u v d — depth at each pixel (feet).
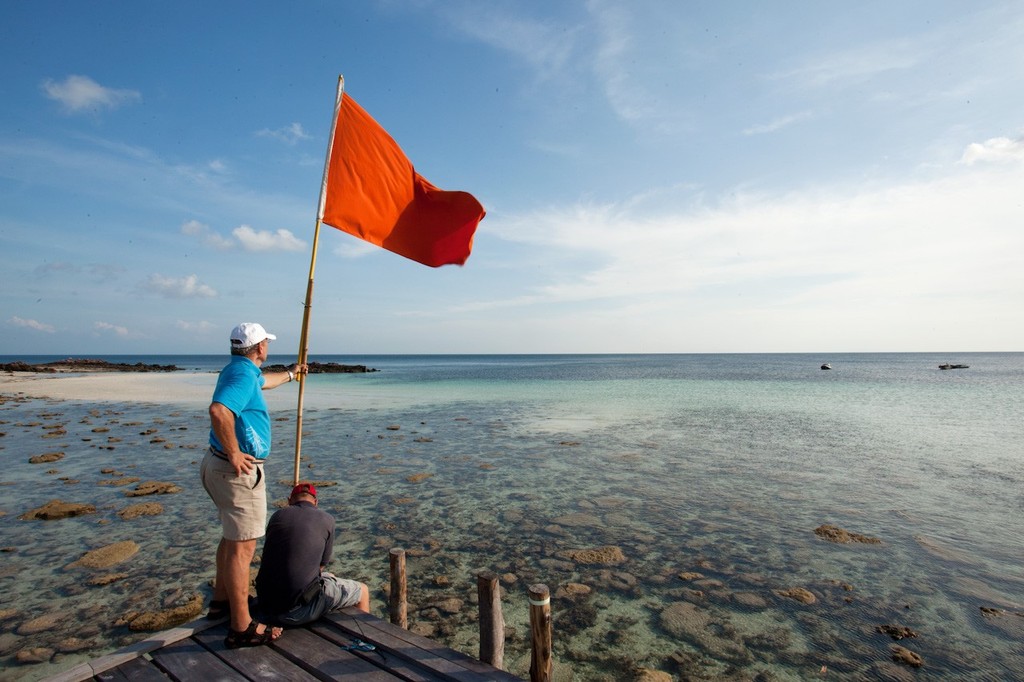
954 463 46.09
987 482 39.60
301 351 16.79
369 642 13.25
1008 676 16.10
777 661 17.07
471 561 25.32
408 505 34.12
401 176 20.65
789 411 84.23
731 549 26.63
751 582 22.88
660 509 33.17
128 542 26.84
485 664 12.21
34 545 26.66
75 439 55.93
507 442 56.39
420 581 23.18
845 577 23.32
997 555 25.68
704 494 36.55
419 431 64.08
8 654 17.08
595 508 33.42
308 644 13.21
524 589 22.39
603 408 89.10
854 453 50.47
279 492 36.86
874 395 112.88
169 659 12.53
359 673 12.00
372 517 31.73
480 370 278.26
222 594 14.01
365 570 24.36
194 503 33.86
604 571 24.11
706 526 30.07
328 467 44.75
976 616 19.84
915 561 25.00
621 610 20.54
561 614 20.27
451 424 70.08
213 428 12.22
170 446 52.06
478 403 98.32
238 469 12.50
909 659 16.99
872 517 31.53
